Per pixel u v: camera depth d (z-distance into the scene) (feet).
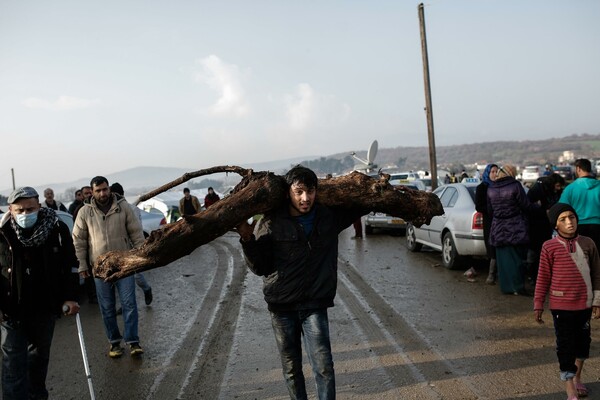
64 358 20.11
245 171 13.97
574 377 14.47
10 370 13.97
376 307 24.95
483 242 30.19
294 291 12.64
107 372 18.30
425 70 73.77
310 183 12.49
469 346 18.85
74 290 15.02
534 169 176.55
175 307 27.53
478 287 28.43
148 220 50.55
